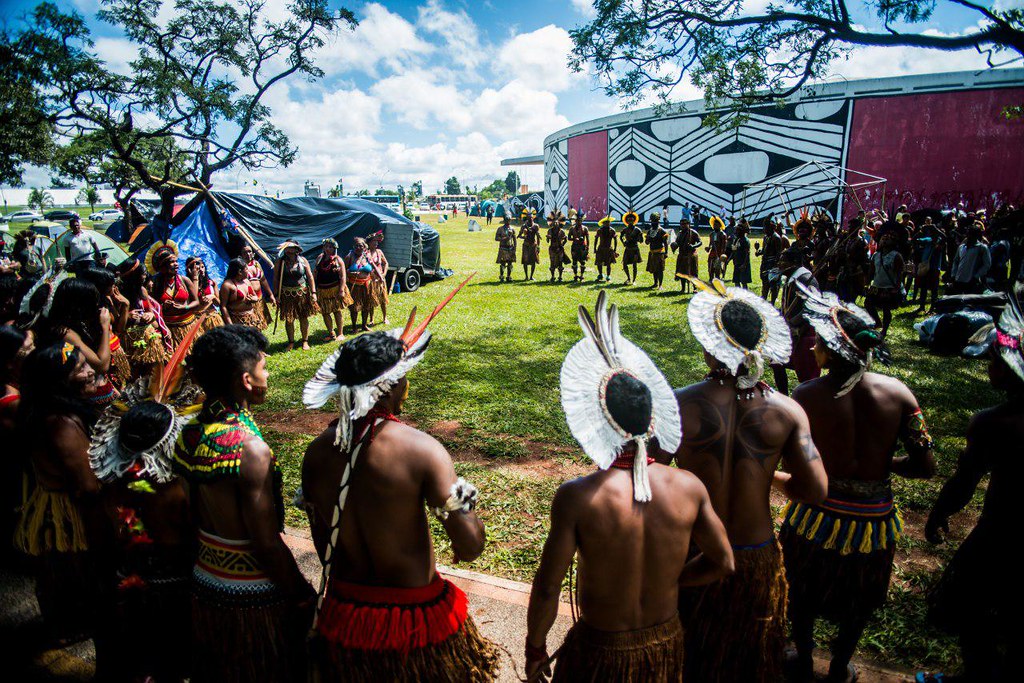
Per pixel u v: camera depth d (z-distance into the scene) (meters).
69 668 3.00
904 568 3.87
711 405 2.34
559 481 5.12
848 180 33.03
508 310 12.71
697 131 38.09
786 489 2.45
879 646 3.14
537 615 1.96
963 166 30.36
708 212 38.38
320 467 2.07
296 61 22.22
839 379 2.62
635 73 11.93
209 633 2.21
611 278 17.41
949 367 7.95
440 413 6.69
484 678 2.27
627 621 1.93
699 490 1.97
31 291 3.96
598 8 11.45
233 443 2.09
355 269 11.02
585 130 46.94
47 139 20.64
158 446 2.22
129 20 19.91
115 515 2.46
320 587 2.06
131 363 6.76
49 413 2.57
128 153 21.06
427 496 2.02
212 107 21.59
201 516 2.19
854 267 9.37
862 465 2.63
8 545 3.48
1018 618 2.41
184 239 12.57
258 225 14.83
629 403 1.86
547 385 7.63
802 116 33.97
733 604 2.34
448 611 2.15
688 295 14.21
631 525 1.86
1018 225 13.06
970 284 10.88
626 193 43.53
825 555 2.68
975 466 2.49
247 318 8.85
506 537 4.29
